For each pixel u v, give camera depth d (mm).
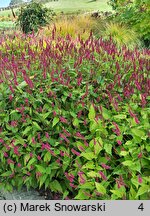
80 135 3309
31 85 3795
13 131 3717
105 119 3508
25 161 3523
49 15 12000
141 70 4340
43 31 8133
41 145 3613
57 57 4461
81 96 3789
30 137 3635
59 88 3840
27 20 10859
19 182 3670
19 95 3908
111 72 4309
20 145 3771
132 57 4621
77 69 4145
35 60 4547
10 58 5113
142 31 9031
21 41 6012
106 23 9172
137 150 3064
